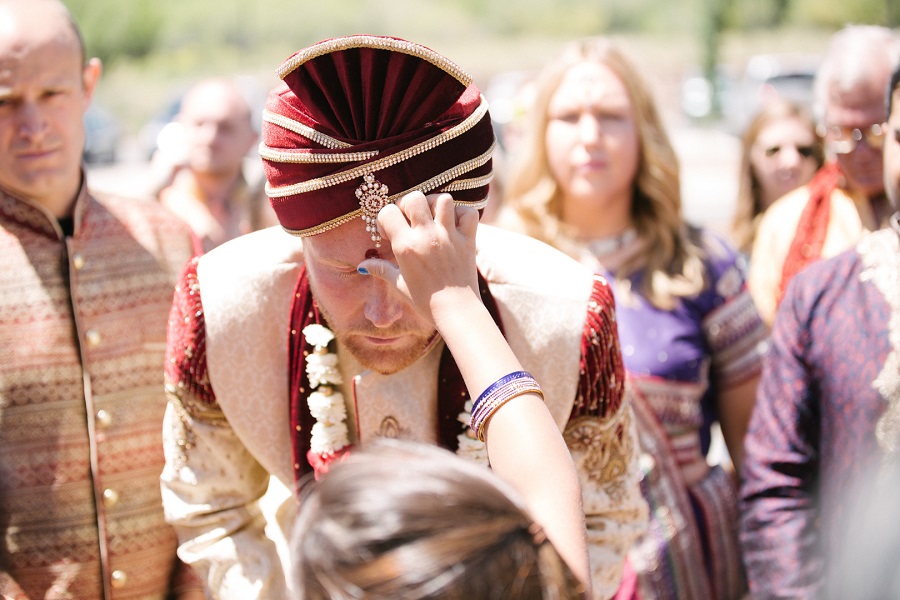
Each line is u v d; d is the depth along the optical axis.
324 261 1.56
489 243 1.77
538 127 2.90
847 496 2.05
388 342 1.63
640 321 2.65
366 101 1.48
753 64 20.00
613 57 2.85
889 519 1.87
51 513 2.12
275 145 1.54
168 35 39.69
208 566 1.81
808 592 2.14
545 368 1.72
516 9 44.66
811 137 4.52
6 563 2.13
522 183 2.96
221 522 1.83
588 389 1.73
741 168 4.67
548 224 2.87
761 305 3.31
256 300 1.76
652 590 2.38
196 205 4.60
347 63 1.46
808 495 2.19
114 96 34.69
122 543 2.17
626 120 2.79
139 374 2.21
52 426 2.13
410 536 0.98
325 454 1.71
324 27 42.03
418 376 1.75
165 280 2.28
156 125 17.98
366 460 1.05
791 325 2.18
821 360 2.12
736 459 2.85
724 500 2.61
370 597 0.97
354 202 1.50
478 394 1.37
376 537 0.98
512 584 1.00
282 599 1.81
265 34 41.09
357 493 1.01
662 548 2.41
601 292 1.77
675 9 43.62
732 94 23.67
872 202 3.16
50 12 2.14
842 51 3.05
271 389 1.77
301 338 1.74
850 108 3.00
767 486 2.20
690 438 2.62
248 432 1.79
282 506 1.89
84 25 38.44
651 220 2.79
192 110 4.67
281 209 1.56
